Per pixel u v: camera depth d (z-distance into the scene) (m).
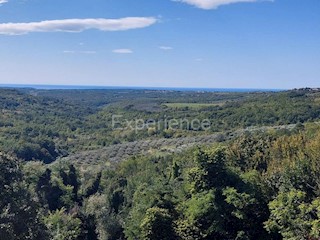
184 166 51.84
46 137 122.12
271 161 43.03
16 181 25.55
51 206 54.88
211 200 33.78
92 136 140.88
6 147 98.62
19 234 24.00
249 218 34.78
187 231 33.91
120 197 54.53
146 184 47.47
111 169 80.44
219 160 36.53
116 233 48.16
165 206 36.75
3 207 24.05
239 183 35.69
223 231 32.94
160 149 97.88
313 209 29.30
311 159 36.16
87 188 65.06
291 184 34.41
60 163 71.25
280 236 34.03
